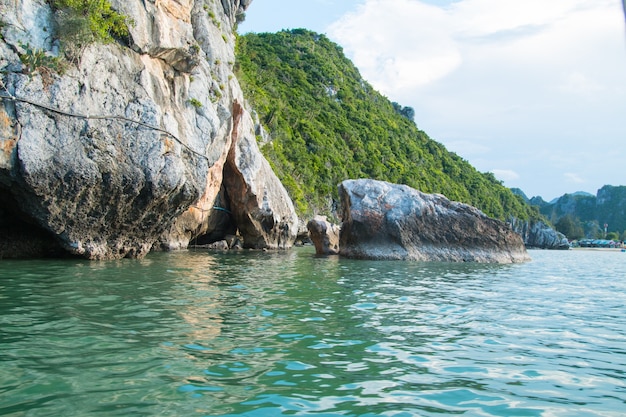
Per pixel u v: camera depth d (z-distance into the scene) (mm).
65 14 11633
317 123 65750
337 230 22422
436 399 4180
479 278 13047
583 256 37500
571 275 15867
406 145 81125
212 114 16812
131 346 5246
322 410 3859
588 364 5332
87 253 12609
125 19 13289
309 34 97375
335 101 78062
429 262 17328
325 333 6203
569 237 106625
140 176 12727
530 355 5613
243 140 23453
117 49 13141
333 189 57000
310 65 81125
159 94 14422
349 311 7703
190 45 16109
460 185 83562
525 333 6680
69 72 11508
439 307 8391
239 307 7590
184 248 21125
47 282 8906
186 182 14672
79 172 11383
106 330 5820
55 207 11438
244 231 24406
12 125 10453
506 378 4793
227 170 23297
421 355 5438
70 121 11344
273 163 38938
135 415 3615
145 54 14211
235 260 16297
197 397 4000
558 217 147625
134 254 14352
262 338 5820
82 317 6395
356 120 76500
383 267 15039
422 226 18500
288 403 3963
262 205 23719
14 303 7039
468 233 18828
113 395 3957
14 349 4969
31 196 11031
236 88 23938
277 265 14945
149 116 13172
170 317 6629
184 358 4938
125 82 13055
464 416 3848
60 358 4770
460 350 5703
